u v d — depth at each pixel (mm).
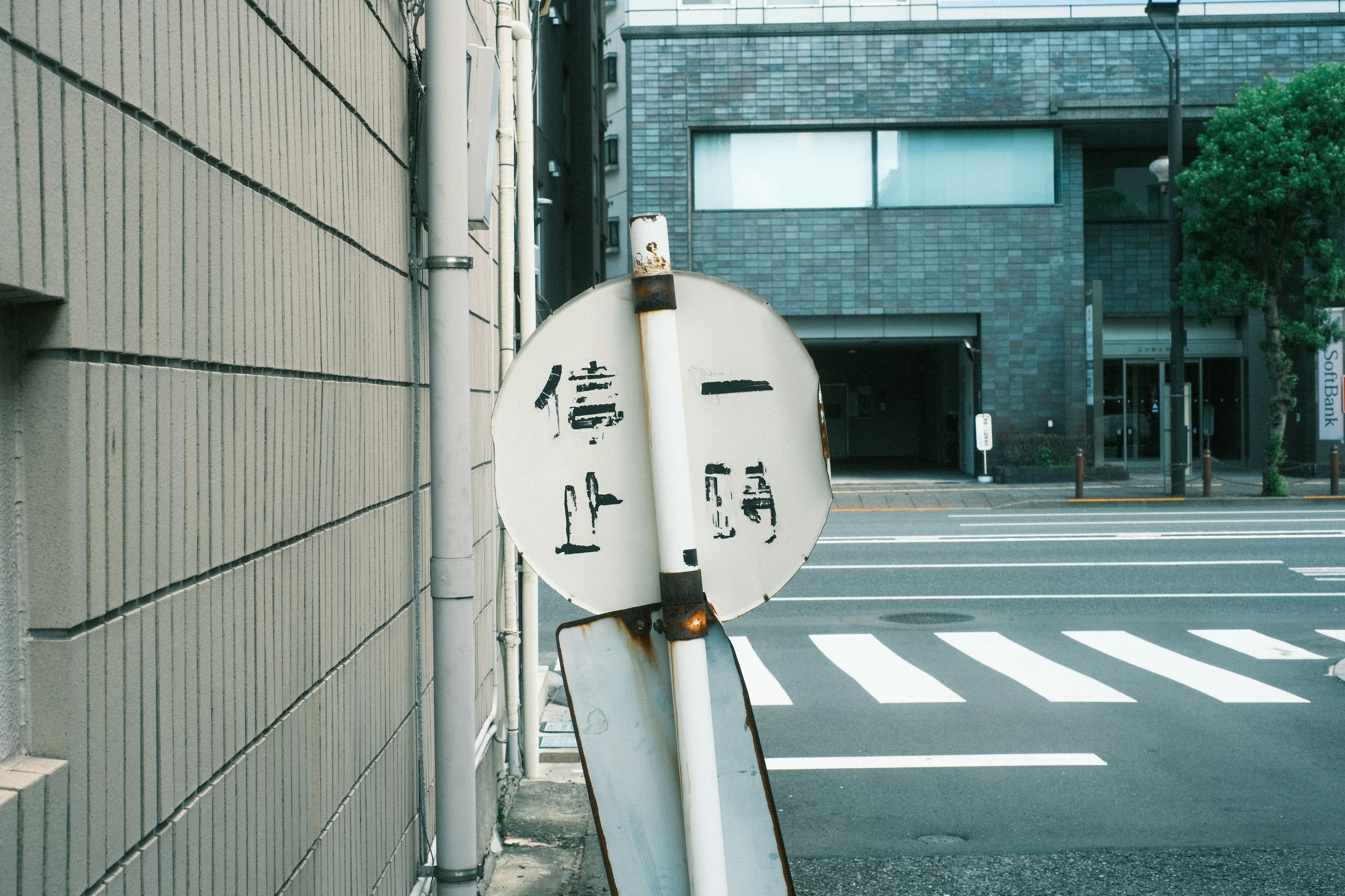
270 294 2156
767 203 25422
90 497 1464
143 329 1611
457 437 2709
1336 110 18984
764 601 1873
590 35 28484
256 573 2072
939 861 4750
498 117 5051
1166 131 25828
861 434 36969
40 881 1336
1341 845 4871
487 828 4570
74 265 1418
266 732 2123
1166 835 5020
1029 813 5344
